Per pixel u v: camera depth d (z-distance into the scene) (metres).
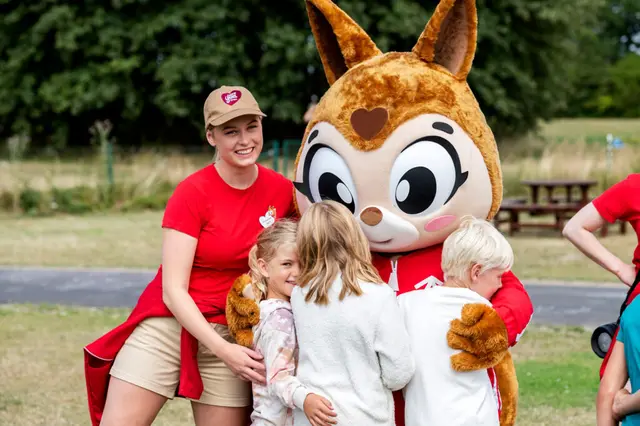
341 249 3.22
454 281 3.40
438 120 3.62
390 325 3.15
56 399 5.91
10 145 21.39
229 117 3.57
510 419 3.61
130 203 18.89
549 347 7.15
